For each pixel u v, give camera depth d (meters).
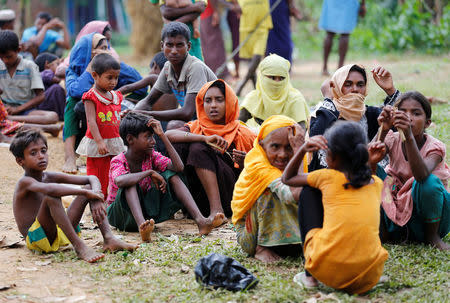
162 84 9.12
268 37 16.61
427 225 6.61
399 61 21.44
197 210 7.35
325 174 5.23
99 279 5.75
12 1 25.78
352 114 7.34
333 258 5.11
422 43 24.50
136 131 7.29
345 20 18.30
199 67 8.70
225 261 5.52
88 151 8.51
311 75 19.92
